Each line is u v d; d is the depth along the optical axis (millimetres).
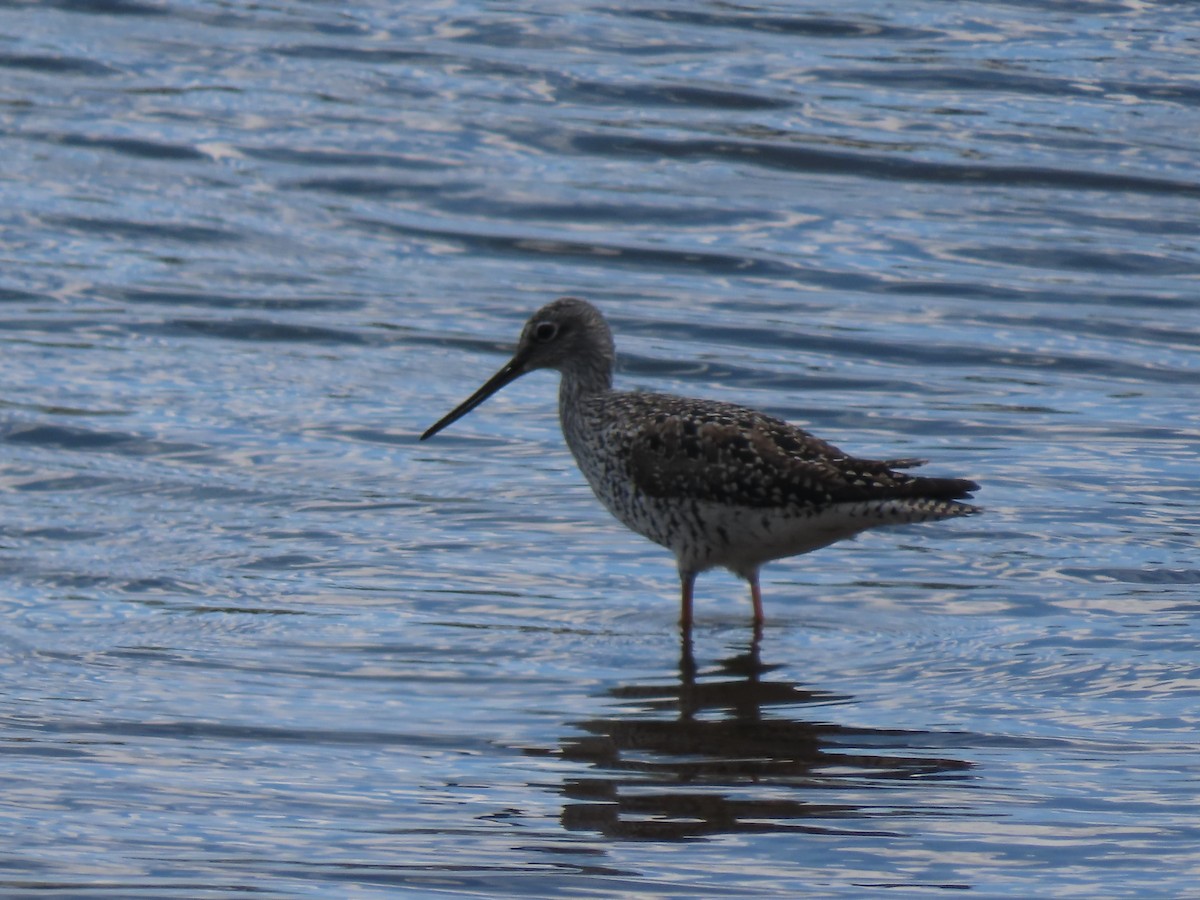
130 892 8109
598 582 12656
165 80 23844
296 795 9211
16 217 19922
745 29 26062
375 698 10570
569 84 23969
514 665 11133
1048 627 11695
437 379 16688
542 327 13148
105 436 14922
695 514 11875
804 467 11500
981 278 19188
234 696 10516
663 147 22266
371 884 8211
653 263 19578
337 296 18484
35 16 25797
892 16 26609
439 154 21984
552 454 15125
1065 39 25625
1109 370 17047
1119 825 8852
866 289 18969
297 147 22047
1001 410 16109
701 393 16516
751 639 11617
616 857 8531
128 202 20484
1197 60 24703
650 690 10742
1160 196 20906
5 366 16375
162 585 12219
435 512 13781
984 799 9172
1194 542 13141
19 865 8352
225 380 16375
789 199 21031
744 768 9586
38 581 12203
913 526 13586
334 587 12305
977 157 21844
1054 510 13820
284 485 14133
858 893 8156
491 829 8852
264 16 26219
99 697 10438
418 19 26297
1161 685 10703
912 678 10891
